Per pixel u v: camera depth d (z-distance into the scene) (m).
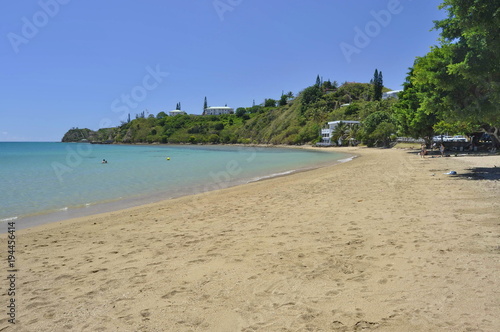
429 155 40.41
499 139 20.80
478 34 14.16
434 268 5.58
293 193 15.73
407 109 41.97
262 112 188.25
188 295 5.12
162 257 7.09
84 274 6.24
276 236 8.30
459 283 4.95
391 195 13.18
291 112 159.00
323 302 4.66
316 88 159.12
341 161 43.03
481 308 4.20
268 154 71.25
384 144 78.00
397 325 3.95
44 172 32.91
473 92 16.52
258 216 10.97
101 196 17.91
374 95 134.00
